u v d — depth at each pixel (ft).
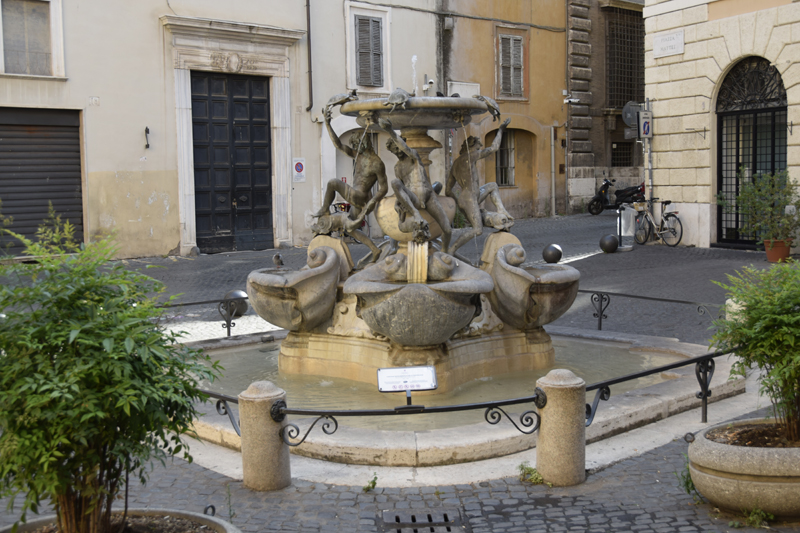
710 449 13.61
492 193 25.32
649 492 15.05
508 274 24.08
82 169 58.49
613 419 18.52
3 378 10.50
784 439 14.28
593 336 30.07
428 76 79.15
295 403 21.72
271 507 14.70
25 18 55.36
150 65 60.70
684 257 54.49
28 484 10.69
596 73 96.37
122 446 10.91
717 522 13.51
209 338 31.83
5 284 10.94
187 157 63.00
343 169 73.46
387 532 13.65
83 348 10.76
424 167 24.71
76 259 11.58
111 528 11.76
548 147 92.38
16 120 55.42
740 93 56.95
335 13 71.31
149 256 61.46
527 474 15.89
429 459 16.66
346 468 16.62
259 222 68.44
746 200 51.52
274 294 24.40
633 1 97.25
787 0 52.49
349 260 25.32
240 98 66.44
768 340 14.34
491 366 24.53
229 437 18.26
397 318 21.42
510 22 86.79
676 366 18.56
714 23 57.21
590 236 70.64
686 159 60.39
